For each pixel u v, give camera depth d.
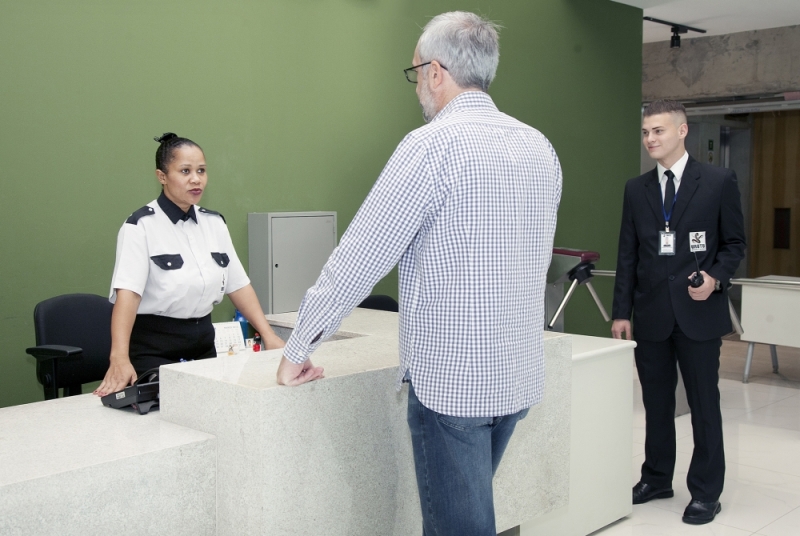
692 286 2.82
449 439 1.47
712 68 7.07
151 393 1.92
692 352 2.91
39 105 2.95
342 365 1.87
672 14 6.17
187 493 1.67
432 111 1.61
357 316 3.08
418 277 1.49
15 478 1.42
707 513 2.96
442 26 1.55
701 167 2.92
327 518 1.75
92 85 3.08
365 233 1.43
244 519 1.66
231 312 3.58
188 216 2.44
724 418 4.40
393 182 1.42
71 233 3.07
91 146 3.10
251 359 1.94
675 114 2.87
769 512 3.05
